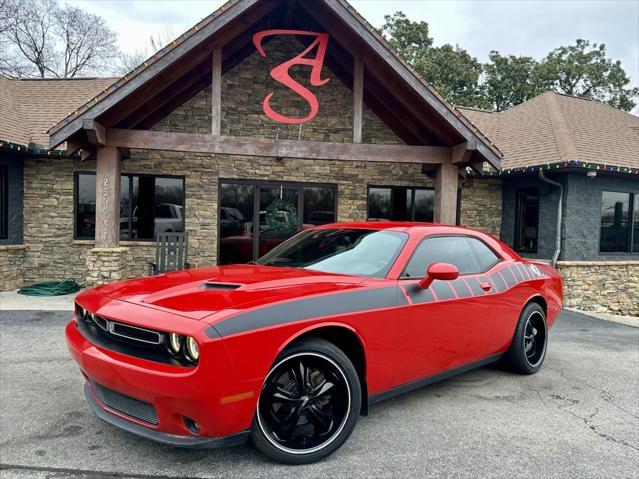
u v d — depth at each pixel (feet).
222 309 8.53
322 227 15.11
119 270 26.37
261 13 27.22
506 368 15.69
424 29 102.58
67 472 8.71
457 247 13.65
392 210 37.32
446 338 12.05
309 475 8.83
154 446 9.84
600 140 40.29
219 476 8.70
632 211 38.06
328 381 9.64
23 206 32.86
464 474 9.05
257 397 8.45
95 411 9.49
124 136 26.05
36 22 109.19
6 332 19.66
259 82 34.99
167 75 26.02
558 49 111.34
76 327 10.52
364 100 36.06
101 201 26.30
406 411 12.23
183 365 8.02
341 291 10.07
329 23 28.35
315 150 27.61
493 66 104.78
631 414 12.48
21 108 37.42
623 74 108.06
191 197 33.96
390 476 8.89
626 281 37.50
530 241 38.17
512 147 41.83
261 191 35.06
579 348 20.24
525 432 11.11
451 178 29.37
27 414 11.37
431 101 26.78
